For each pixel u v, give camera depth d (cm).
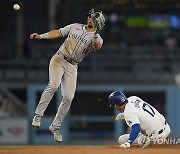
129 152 2792
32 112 6512
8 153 2803
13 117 6531
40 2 8662
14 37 8388
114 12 8456
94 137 6444
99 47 3131
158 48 8175
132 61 7519
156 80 6744
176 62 7525
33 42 8300
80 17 8175
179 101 6419
